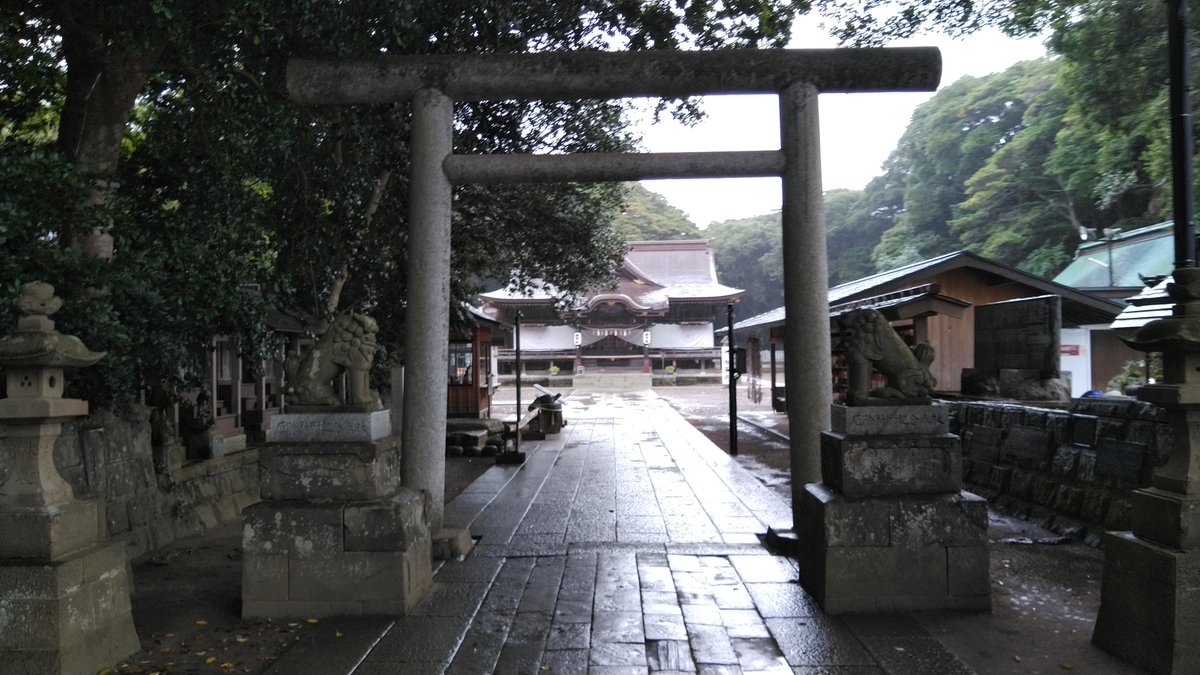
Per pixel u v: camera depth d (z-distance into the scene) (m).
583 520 7.91
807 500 5.33
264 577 4.93
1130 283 19.83
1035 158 31.53
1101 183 25.11
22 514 3.76
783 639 4.39
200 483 8.32
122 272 5.43
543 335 50.03
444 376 6.81
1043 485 7.25
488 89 6.69
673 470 11.68
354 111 7.28
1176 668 3.54
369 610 4.90
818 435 6.58
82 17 5.88
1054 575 5.51
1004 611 4.79
